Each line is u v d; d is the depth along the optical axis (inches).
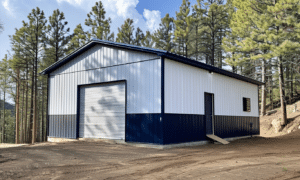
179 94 463.8
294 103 1087.6
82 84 574.9
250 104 730.8
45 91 1294.3
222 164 286.5
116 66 511.5
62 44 1146.7
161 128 419.8
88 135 553.3
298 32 762.8
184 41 1277.1
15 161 301.7
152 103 439.2
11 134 1846.7
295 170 249.1
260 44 813.9
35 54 1111.0
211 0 1248.2
